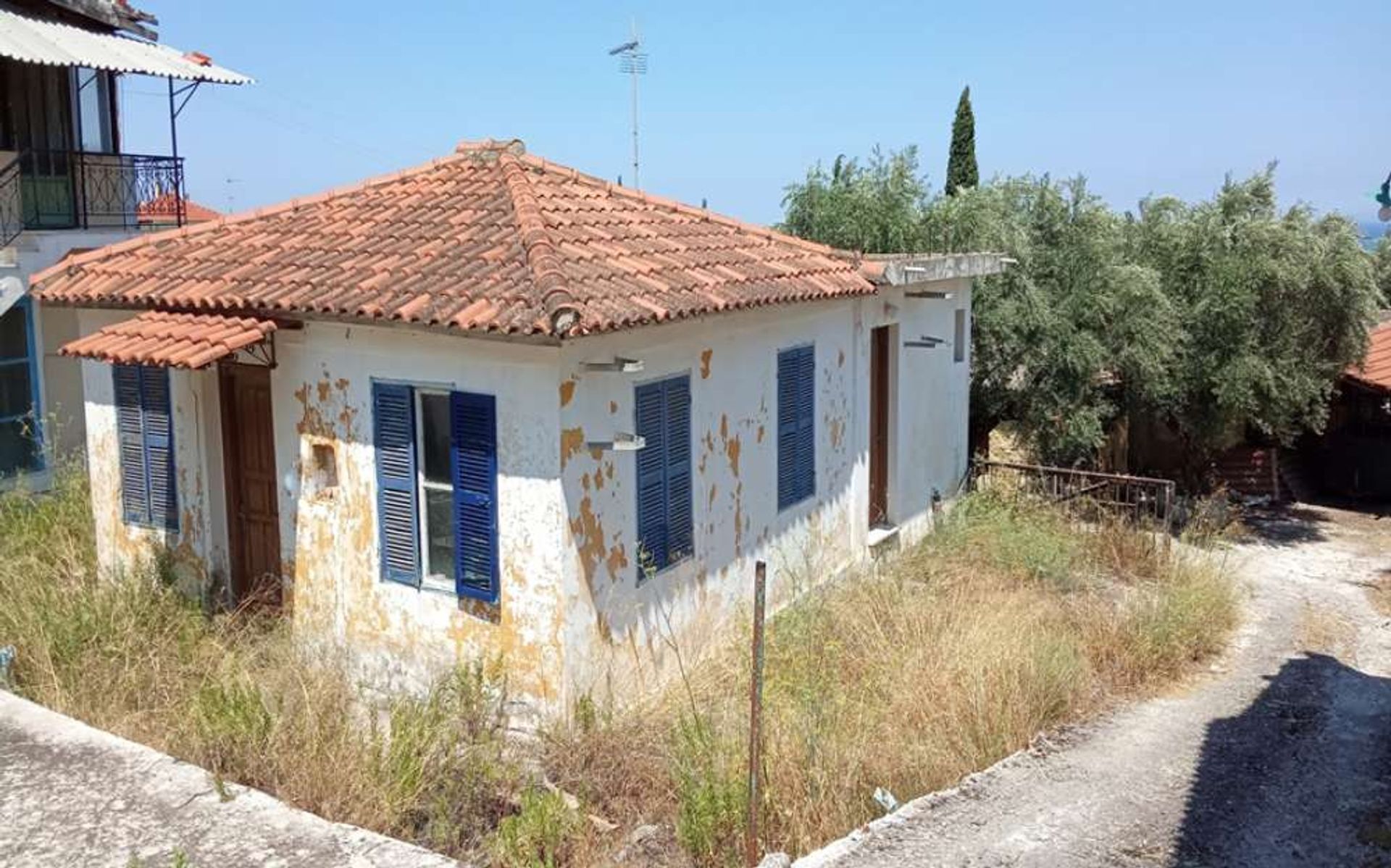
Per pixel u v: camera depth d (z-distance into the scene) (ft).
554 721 23.24
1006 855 18.66
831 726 22.53
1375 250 67.21
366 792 18.58
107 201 49.03
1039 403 52.01
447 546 24.90
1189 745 24.67
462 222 27.94
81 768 17.47
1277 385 52.39
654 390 25.90
